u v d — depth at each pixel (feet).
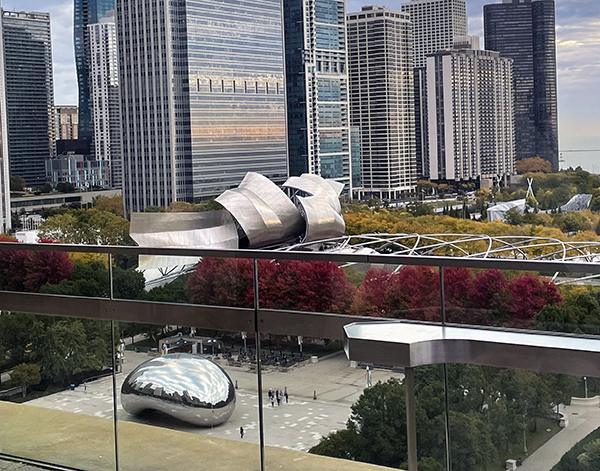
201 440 9.68
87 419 10.59
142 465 10.16
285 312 9.09
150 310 10.05
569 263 7.48
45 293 10.86
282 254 9.08
